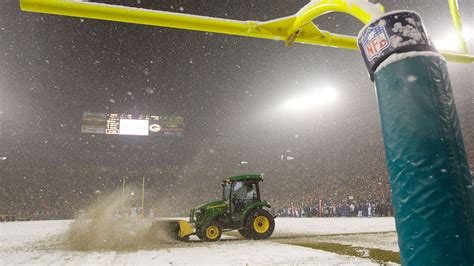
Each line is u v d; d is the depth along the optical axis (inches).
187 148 2223.2
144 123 1926.7
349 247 282.7
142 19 68.1
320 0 61.2
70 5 65.3
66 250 317.4
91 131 1854.1
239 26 71.3
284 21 71.1
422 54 38.0
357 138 1715.1
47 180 1823.3
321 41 76.5
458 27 87.7
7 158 1877.5
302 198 1530.5
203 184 2005.4
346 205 1144.2
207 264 216.5
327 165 1755.7
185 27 70.5
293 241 353.1
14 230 649.6
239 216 416.2
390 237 366.0
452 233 33.1
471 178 36.2
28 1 63.7
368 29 42.8
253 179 435.2
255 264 209.2
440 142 35.3
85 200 1752.0
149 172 1998.0
